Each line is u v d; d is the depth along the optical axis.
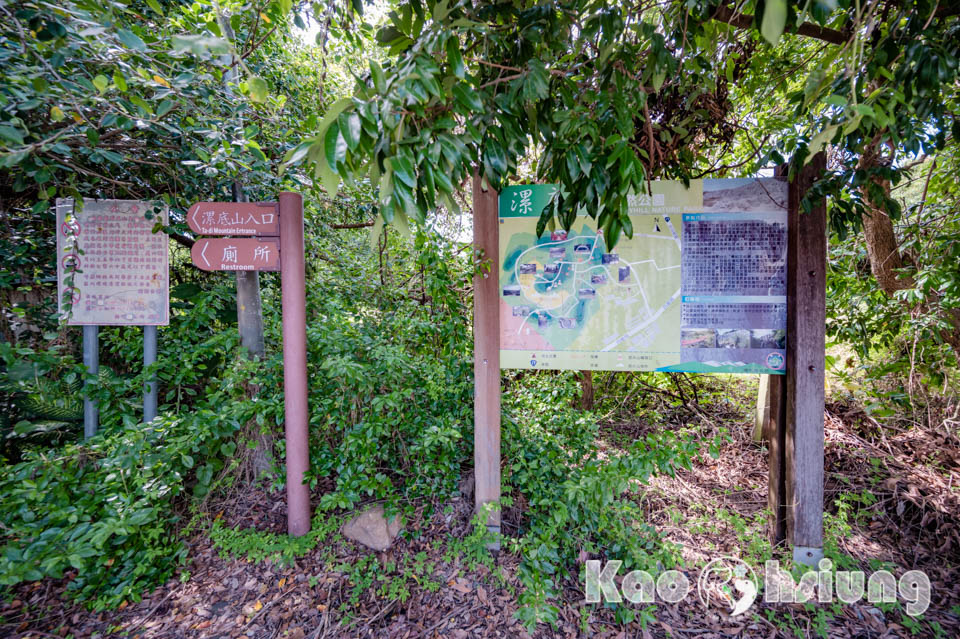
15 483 1.99
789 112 2.57
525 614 1.71
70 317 2.43
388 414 2.35
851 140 1.70
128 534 1.92
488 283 2.14
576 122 1.19
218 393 2.43
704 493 2.74
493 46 1.42
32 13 1.50
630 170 1.05
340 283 3.52
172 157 2.43
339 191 3.53
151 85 1.82
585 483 1.96
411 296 3.34
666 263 2.10
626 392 3.93
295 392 2.20
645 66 1.75
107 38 1.68
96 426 2.52
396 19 1.32
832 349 3.99
